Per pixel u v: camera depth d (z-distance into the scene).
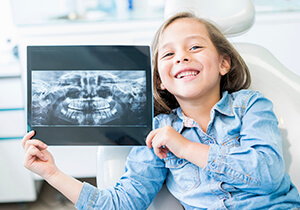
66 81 0.97
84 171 2.26
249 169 0.89
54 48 0.97
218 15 1.23
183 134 1.06
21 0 2.42
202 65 1.01
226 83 1.16
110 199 0.98
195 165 1.01
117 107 0.97
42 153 0.97
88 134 0.97
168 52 1.04
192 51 1.02
